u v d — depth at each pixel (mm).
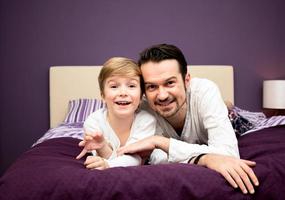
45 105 2904
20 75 2881
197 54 2986
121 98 1216
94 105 2559
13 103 2887
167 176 851
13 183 881
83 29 2906
